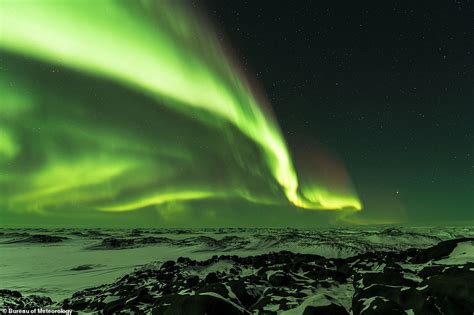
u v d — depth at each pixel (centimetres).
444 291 620
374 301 649
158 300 879
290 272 1104
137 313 855
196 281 1133
